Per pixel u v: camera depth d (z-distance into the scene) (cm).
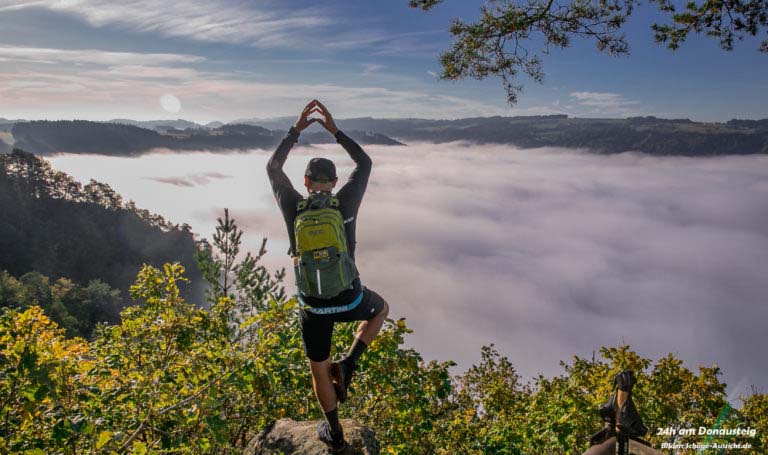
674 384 824
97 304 12862
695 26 756
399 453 640
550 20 722
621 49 699
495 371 1564
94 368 458
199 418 394
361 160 342
